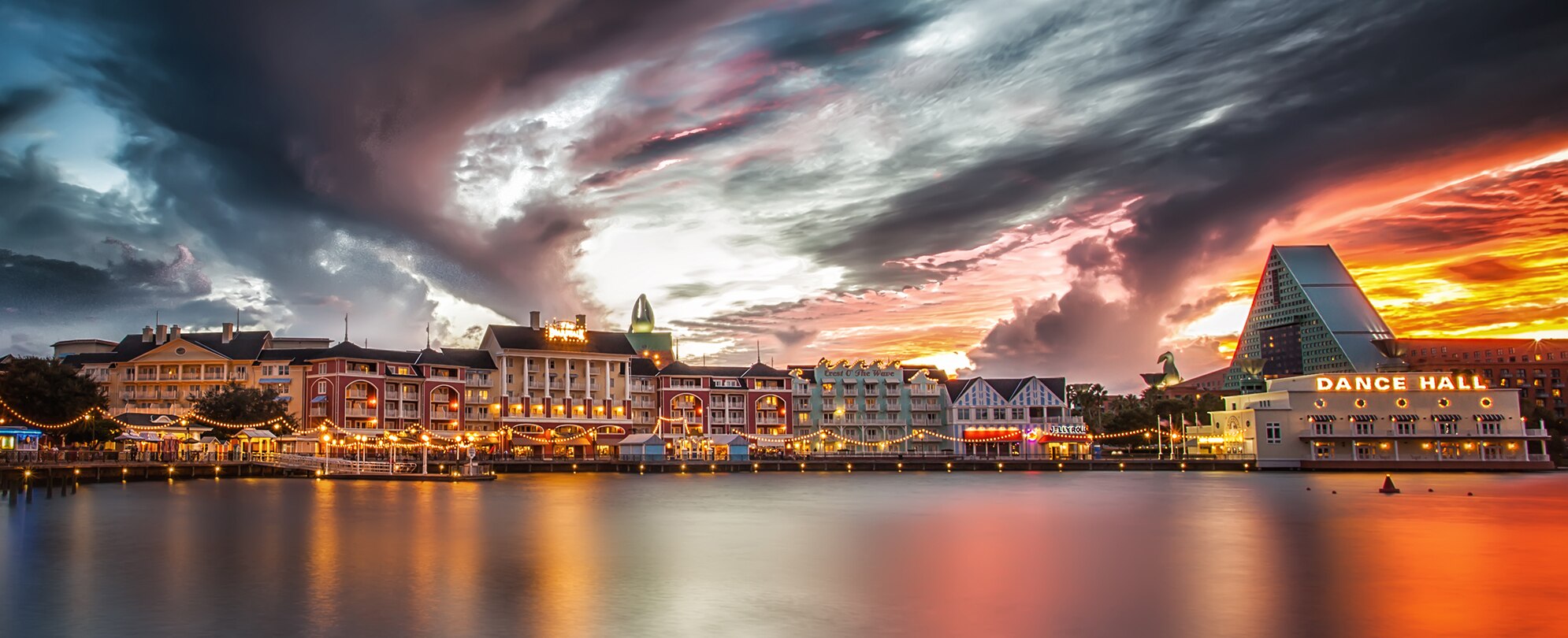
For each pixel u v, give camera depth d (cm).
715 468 17725
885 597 4559
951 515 8550
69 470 11800
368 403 17388
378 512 8394
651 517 8275
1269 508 9206
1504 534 6931
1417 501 10038
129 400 18088
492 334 19550
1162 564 5541
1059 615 4156
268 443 16338
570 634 3841
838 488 12756
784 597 4559
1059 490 12269
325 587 4728
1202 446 19550
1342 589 4709
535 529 7200
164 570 5153
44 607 4244
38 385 12181
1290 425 17212
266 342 18512
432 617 4109
